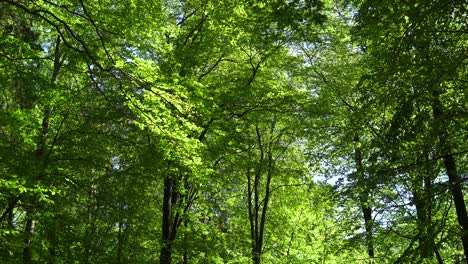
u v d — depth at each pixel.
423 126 8.89
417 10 8.27
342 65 18.66
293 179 21.34
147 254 17.69
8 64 11.04
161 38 14.83
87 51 8.81
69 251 12.09
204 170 11.91
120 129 14.63
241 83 16.84
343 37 18.14
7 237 10.20
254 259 19.77
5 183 9.56
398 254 17.88
